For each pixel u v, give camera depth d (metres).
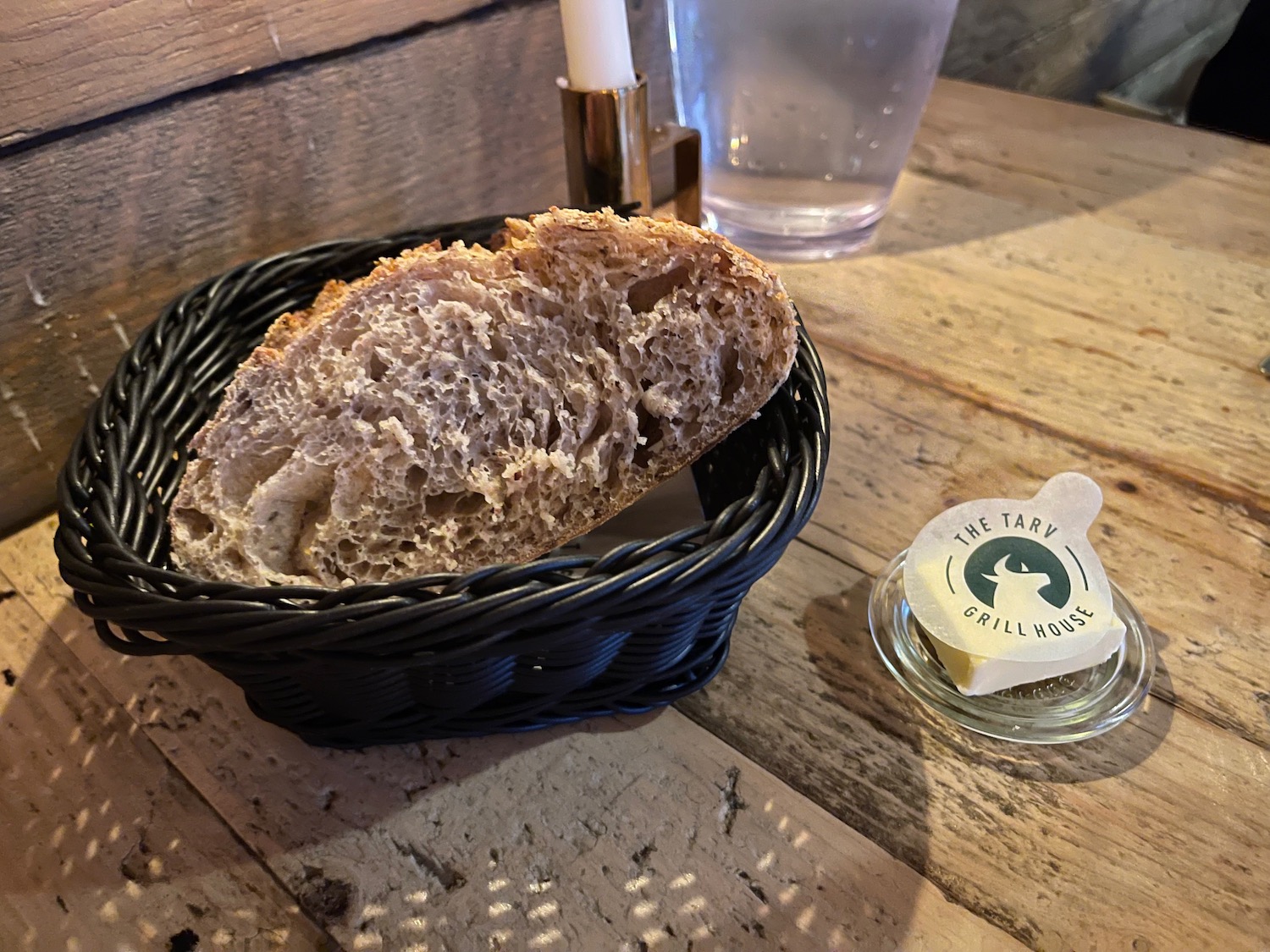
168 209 0.29
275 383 0.23
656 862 0.21
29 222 0.26
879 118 0.38
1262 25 0.53
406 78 0.34
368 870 0.21
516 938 0.20
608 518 0.25
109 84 0.26
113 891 0.21
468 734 0.23
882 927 0.20
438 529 0.23
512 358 0.23
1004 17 0.58
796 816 0.22
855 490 0.31
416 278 0.23
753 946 0.20
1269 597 0.27
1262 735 0.24
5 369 0.28
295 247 0.33
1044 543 0.25
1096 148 0.49
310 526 0.25
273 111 0.30
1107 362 0.35
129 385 0.25
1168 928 0.20
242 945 0.20
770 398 0.24
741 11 0.35
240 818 0.22
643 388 0.24
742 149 0.40
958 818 0.22
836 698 0.25
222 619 0.18
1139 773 0.23
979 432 0.33
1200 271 0.40
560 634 0.18
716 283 0.23
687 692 0.24
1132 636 0.26
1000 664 0.23
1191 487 0.30
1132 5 0.66
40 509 0.31
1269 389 0.34
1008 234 0.43
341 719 0.23
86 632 0.27
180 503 0.23
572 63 0.33
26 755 0.24
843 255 0.42
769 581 0.28
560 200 0.42
